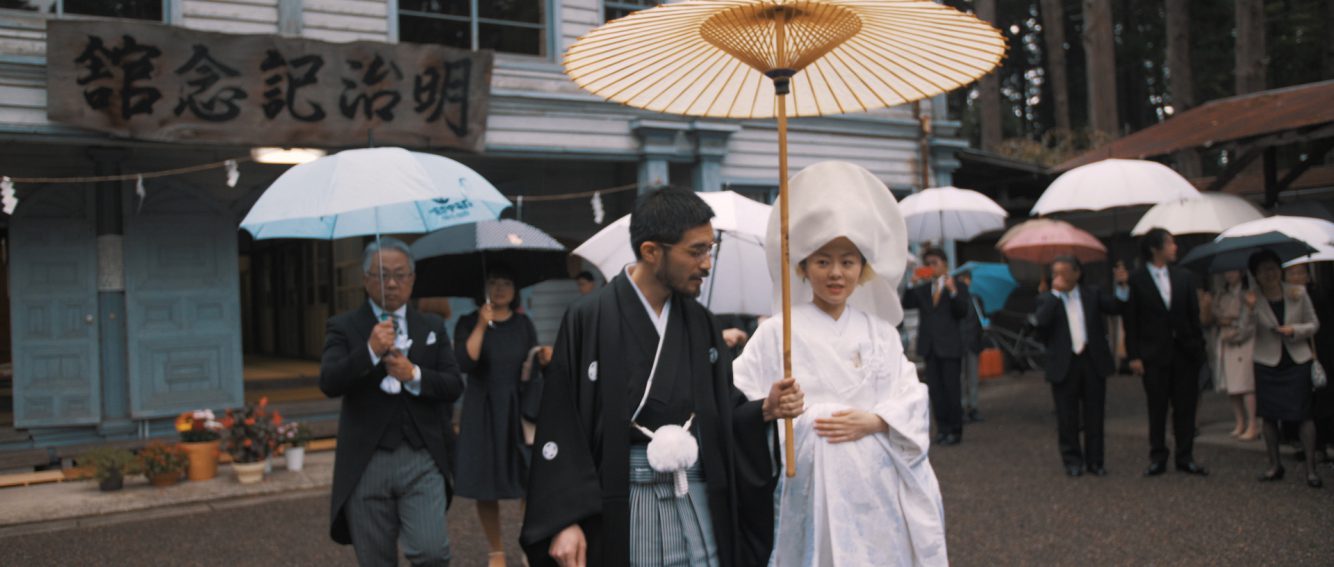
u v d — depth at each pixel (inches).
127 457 292.0
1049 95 1210.0
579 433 93.9
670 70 106.4
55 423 340.8
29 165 346.3
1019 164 530.6
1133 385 507.5
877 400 108.7
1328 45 748.0
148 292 356.8
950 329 344.8
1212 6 981.8
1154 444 276.4
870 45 104.0
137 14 327.6
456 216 182.5
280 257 727.7
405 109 345.1
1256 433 326.0
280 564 215.6
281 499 282.4
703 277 96.5
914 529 105.9
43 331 341.4
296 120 328.5
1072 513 237.6
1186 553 200.4
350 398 141.0
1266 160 366.9
